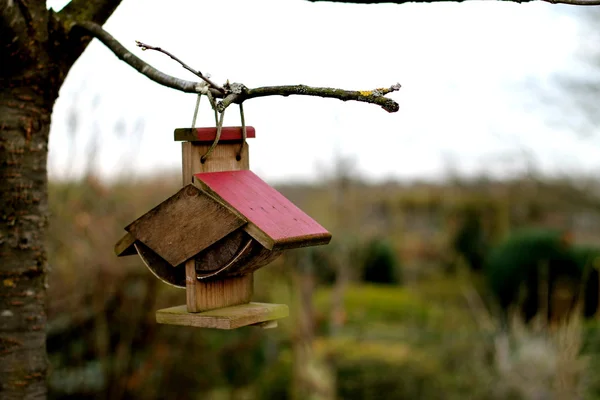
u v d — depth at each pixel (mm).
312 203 17984
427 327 15641
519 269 19234
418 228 24672
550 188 20328
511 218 23766
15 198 4020
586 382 11383
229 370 12742
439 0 3631
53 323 11172
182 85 3486
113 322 11609
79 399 11445
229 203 3682
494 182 21812
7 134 3986
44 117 4125
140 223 3895
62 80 4156
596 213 20594
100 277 11227
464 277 22812
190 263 3783
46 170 4184
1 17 3736
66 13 4090
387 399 12164
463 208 24188
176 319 3807
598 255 19016
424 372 12328
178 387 11992
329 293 17734
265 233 3537
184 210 3787
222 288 3941
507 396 11500
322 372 12664
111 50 3838
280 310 3957
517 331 12664
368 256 20750
